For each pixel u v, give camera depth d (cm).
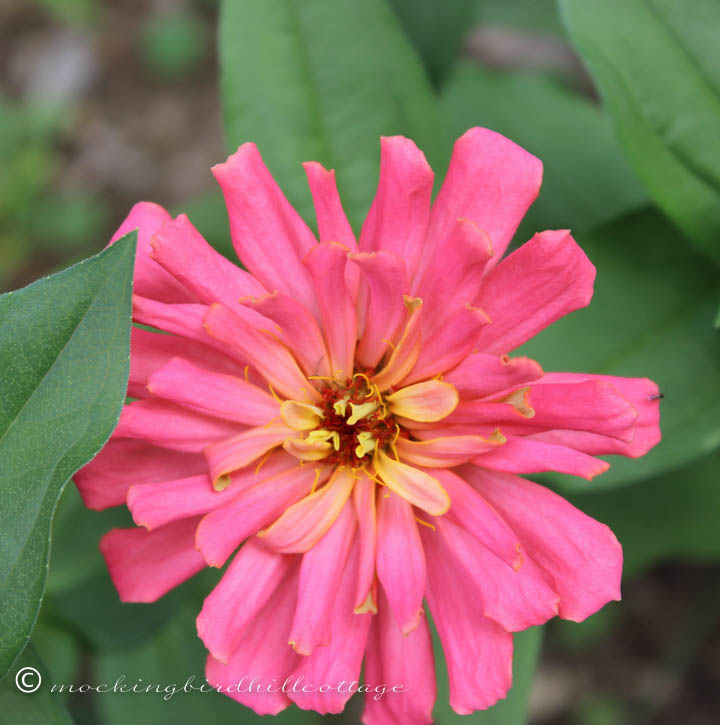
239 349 17
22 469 15
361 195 21
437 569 17
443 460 17
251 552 16
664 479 27
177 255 16
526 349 21
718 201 20
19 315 15
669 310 21
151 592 17
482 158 16
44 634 24
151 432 16
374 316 17
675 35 20
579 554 16
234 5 21
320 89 21
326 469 18
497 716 20
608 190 26
